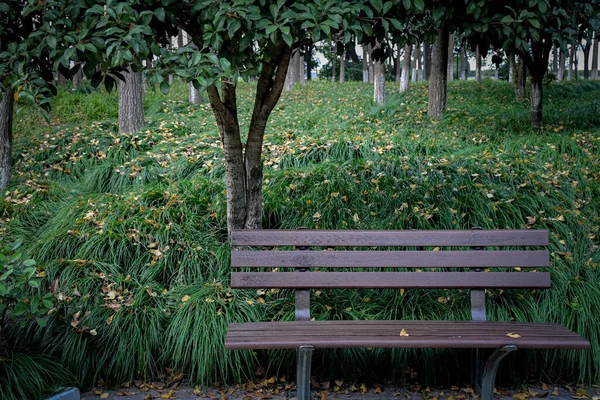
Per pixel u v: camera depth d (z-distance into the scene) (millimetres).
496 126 9453
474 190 5199
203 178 6043
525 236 3498
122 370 3717
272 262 3506
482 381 3260
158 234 4656
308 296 3553
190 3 3381
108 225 4797
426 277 3514
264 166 6664
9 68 3119
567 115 10547
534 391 3590
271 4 3045
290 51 4020
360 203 5188
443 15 3570
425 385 3709
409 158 6090
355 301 4051
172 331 3775
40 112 3029
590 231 4719
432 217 4906
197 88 2975
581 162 6266
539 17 3566
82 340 3742
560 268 4238
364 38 3834
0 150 6973
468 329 3268
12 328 3871
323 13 3150
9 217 5805
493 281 3502
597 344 3709
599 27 7047
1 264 2975
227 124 4301
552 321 3842
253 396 3557
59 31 3061
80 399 3506
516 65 15438
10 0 3152
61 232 4836
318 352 3773
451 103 13555
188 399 3527
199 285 4191
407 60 15703
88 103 12891
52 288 3512
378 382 3734
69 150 8266
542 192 5250
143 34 2990
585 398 3484
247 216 4578
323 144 7090
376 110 11734
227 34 3125
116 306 3863
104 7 2973
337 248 4691
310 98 15758
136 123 10164
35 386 3324
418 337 3102
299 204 5176
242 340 3064
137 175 6738
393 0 3324
